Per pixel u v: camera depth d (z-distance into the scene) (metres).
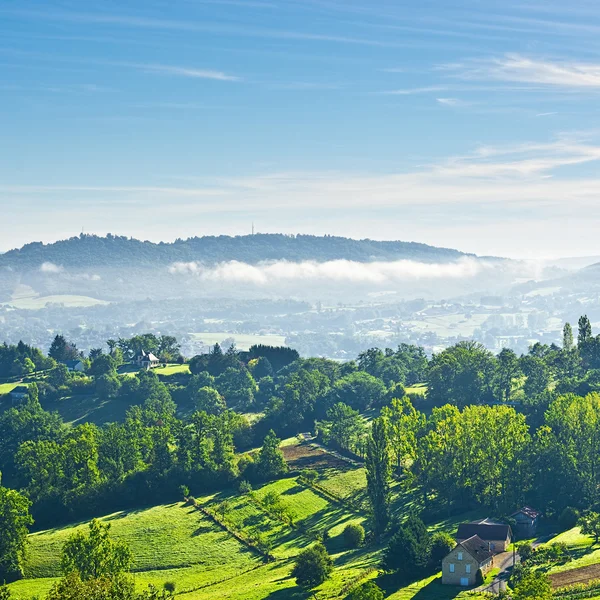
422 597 150.38
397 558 163.12
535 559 162.88
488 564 162.75
